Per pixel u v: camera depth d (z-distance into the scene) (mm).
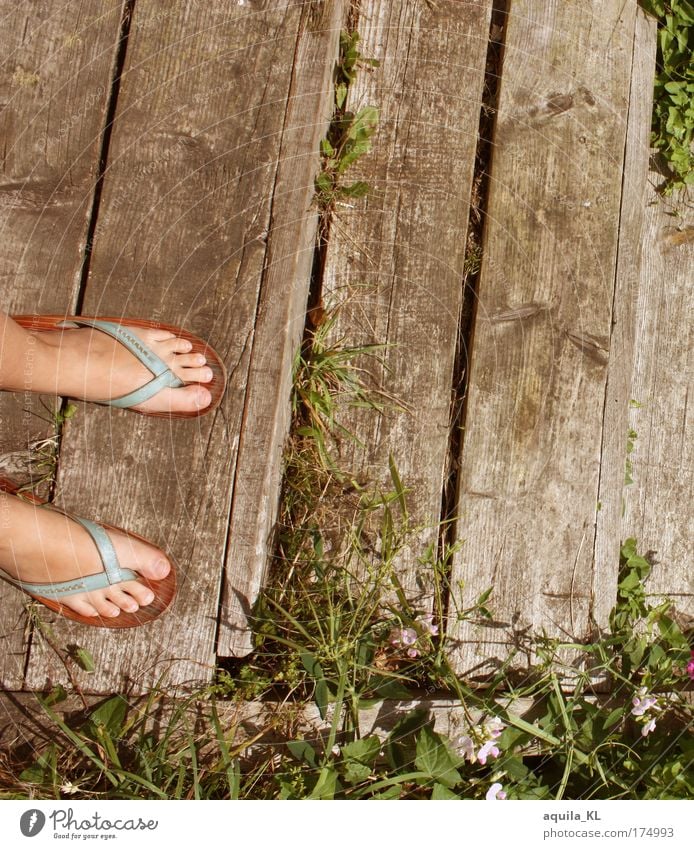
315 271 1476
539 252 1430
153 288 1316
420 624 1337
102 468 1303
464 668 1361
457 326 1425
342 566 1411
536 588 1386
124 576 1273
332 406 1437
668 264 1606
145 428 1311
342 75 1463
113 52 1351
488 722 1302
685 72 1545
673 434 1574
